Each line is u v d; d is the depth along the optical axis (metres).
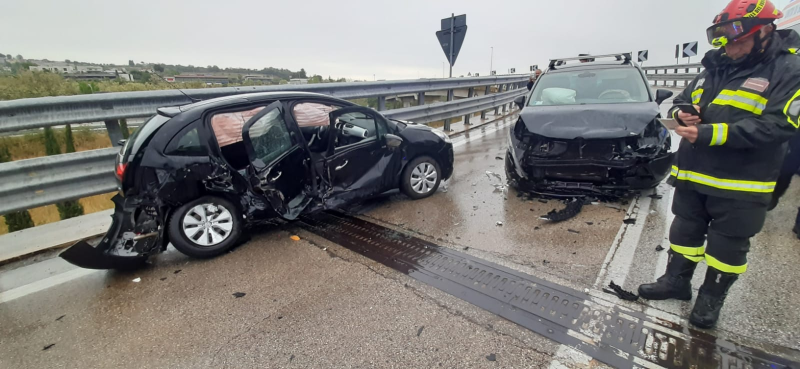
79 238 3.92
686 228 2.41
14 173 3.78
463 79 10.12
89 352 2.40
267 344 2.41
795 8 4.57
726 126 1.92
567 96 5.23
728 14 1.94
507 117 13.03
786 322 2.36
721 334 2.30
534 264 3.22
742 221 2.09
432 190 5.12
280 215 3.90
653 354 2.17
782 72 1.88
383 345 2.36
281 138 3.87
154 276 3.29
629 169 4.17
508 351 2.26
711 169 2.12
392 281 3.06
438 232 3.97
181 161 3.37
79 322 2.69
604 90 5.14
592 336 2.34
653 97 4.77
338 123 4.44
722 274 2.20
